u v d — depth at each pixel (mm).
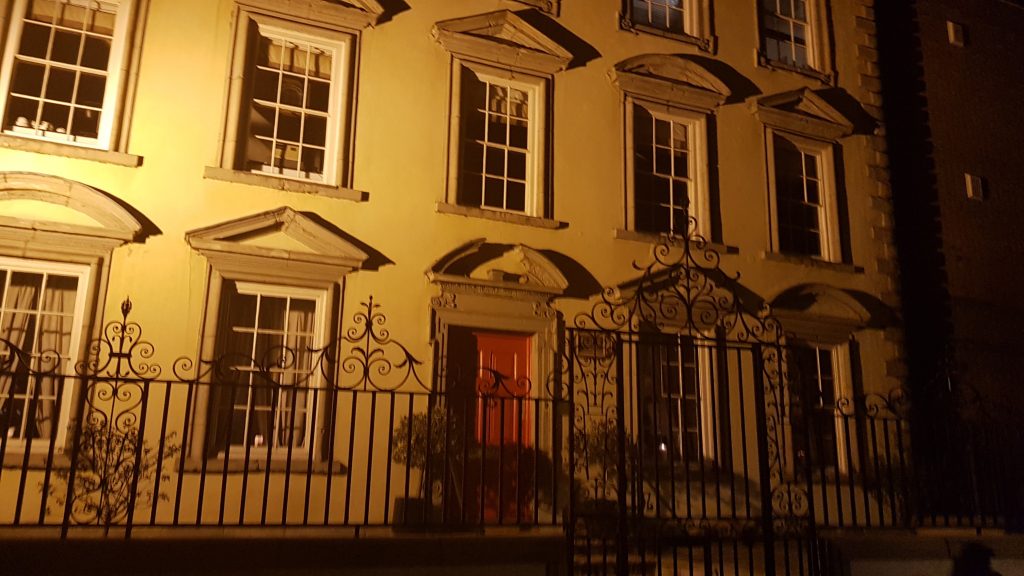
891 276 12844
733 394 11148
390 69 10461
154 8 9508
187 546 5430
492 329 10203
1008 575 7902
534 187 10992
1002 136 14875
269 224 9391
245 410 9164
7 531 6586
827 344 12094
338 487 9062
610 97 11672
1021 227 14492
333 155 10078
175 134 9297
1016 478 9836
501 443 6426
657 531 7426
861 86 13672
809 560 7219
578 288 10727
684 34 12508
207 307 9016
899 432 8266
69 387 8414
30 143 8602
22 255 8398
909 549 7539
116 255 8773
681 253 11430
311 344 9578
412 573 5820
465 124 10930
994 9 15594
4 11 9023
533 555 6137
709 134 12172
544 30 11516
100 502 7293
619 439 6734
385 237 9961
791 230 12648
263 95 10102
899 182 13797
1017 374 13594
